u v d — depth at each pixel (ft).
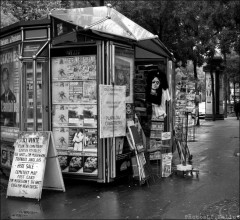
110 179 23.65
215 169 29.89
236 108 93.45
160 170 28.30
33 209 19.40
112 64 23.26
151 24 55.36
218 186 24.29
